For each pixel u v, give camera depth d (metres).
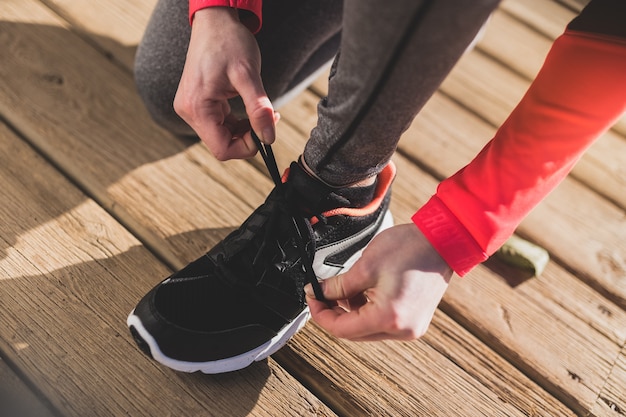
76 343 0.90
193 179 1.16
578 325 1.08
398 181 1.25
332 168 0.76
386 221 1.04
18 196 1.05
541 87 0.64
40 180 1.08
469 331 1.05
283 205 0.81
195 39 0.81
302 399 0.91
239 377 0.92
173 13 1.02
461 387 0.97
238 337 0.87
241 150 0.84
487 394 0.97
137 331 0.84
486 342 1.04
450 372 0.99
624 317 1.11
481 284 1.11
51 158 1.13
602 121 0.63
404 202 1.21
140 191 1.12
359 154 0.72
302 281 0.87
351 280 0.69
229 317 0.85
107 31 1.37
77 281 0.97
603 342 1.06
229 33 0.79
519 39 1.60
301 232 0.82
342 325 0.69
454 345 1.02
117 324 0.94
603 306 1.12
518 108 0.66
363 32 0.55
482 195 0.65
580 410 0.98
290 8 1.00
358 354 0.98
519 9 1.67
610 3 0.60
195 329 0.84
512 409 0.96
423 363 0.99
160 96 1.08
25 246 0.99
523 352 1.03
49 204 1.06
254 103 0.76
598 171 1.33
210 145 0.84
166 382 0.89
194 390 0.89
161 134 1.21
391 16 0.52
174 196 1.12
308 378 0.96
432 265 0.66
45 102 1.20
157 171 1.15
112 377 0.88
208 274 0.86
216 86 0.79
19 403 0.84
